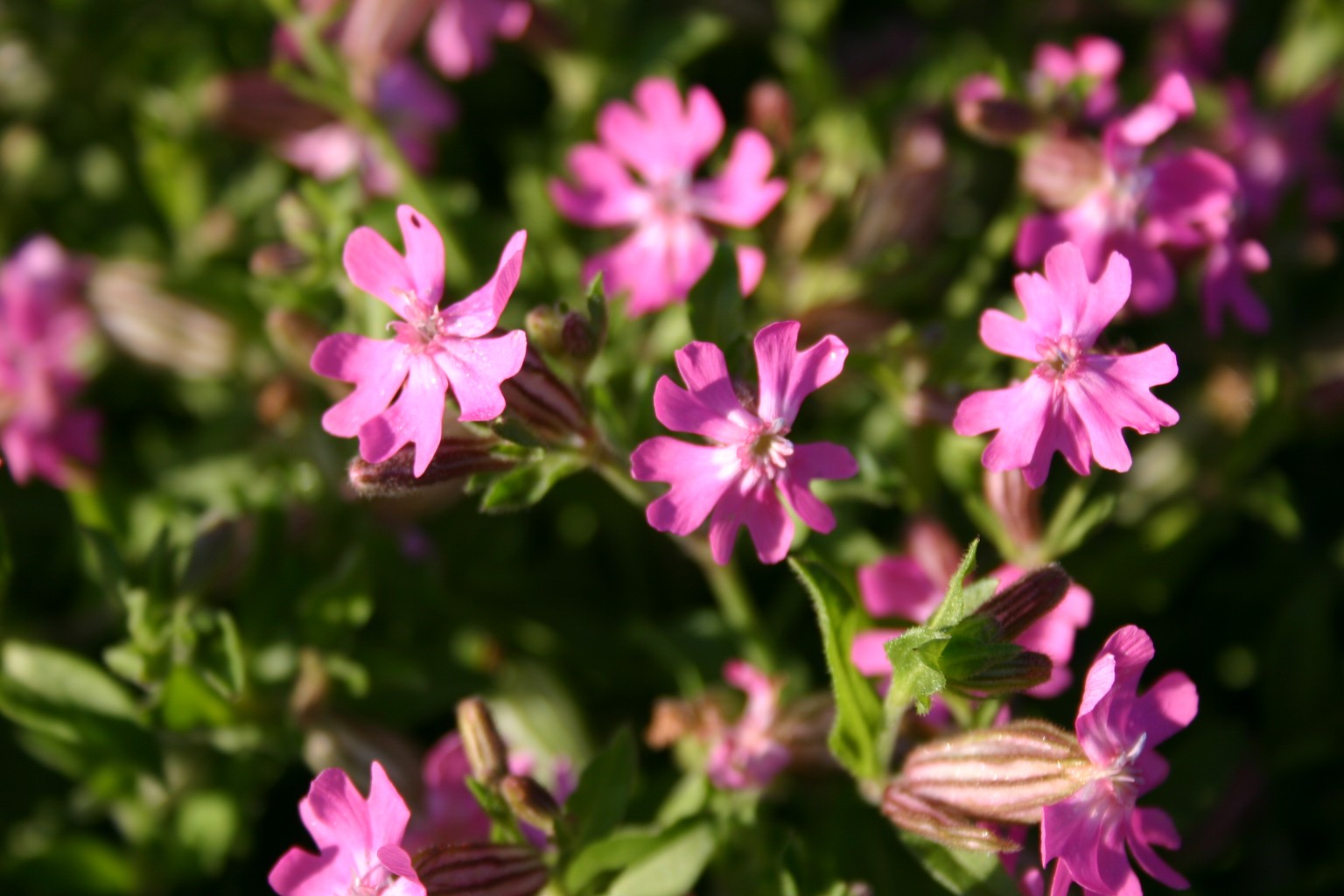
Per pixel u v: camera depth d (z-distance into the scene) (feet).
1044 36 1.10
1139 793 0.79
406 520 0.96
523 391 0.81
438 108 1.06
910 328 0.90
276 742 0.92
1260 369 0.95
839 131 1.03
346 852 0.79
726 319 0.85
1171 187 0.90
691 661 0.93
